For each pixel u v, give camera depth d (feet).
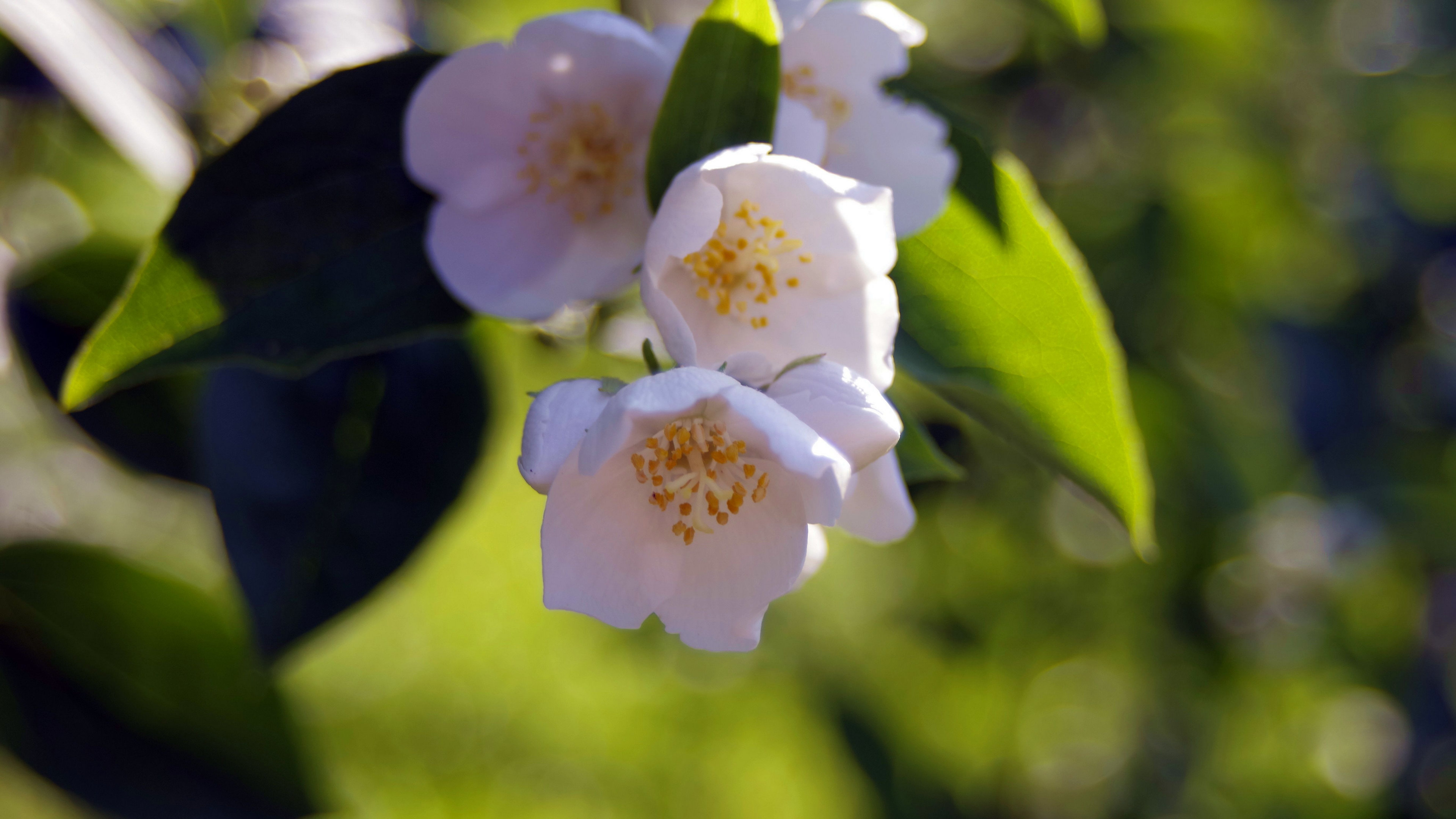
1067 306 0.83
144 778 0.99
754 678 2.64
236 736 1.00
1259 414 1.54
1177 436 1.44
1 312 0.97
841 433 0.79
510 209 0.86
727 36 0.80
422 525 0.93
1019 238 0.83
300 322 0.83
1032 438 0.85
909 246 0.84
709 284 0.83
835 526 0.82
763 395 0.79
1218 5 1.45
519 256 0.86
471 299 0.85
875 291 0.82
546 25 0.84
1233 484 1.47
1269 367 1.58
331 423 0.93
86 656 0.99
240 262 0.82
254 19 0.99
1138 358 1.42
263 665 0.90
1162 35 1.47
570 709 2.82
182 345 0.81
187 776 1.00
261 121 0.83
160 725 1.00
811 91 0.86
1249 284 1.62
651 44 0.85
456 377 0.95
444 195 0.85
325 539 0.92
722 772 2.83
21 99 1.00
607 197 0.87
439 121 0.84
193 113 0.98
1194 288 1.51
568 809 2.73
